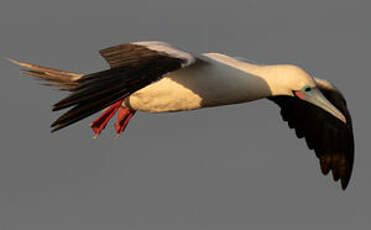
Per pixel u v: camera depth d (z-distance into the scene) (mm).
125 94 11766
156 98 14266
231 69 14281
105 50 13203
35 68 15094
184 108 14367
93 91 11672
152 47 12867
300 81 14391
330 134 16797
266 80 14461
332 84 15375
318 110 16547
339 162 16906
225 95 14312
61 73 14977
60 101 11430
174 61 12422
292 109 16922
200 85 14094
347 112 15836
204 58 14008
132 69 12117
